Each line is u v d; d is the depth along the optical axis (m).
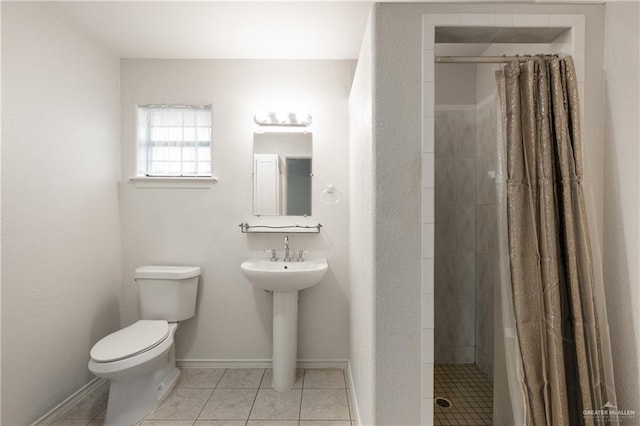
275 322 2.05
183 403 1.89
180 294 2.12
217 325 2.31
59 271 1.78
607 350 1.25
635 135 1.23
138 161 2.33
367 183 1.44
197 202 2.30
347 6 1.69
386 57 1.30
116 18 1.81
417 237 1.31
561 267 1.31
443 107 2.27
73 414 1.79
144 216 2.29
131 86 2.29
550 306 1.25
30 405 1.60
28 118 1.60
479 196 2.22
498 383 1.46
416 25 1.30
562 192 1.28
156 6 1.70
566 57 1.30
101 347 1.66
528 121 1.31
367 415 1.43
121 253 2.30
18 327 1.54
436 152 2.28
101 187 2.11
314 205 2.31
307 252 2.31
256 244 2.31
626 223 1.27
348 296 2.29
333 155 2.32
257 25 1.88
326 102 2.31
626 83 1.26
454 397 1.80
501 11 1.31
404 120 1.30
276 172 2.31
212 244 2.30
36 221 1.64
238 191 2.31
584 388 1.22
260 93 2.31
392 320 1.31
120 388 1.71
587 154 1.34
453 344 2.27
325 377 2.18
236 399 1.93
